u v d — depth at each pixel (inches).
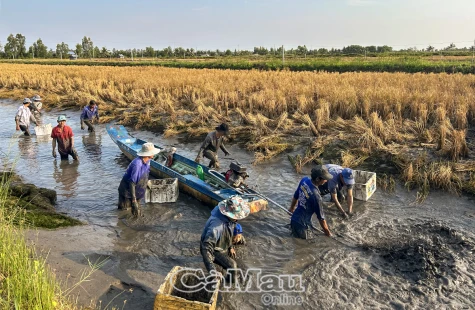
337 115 600.4
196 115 687.1
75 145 569.9
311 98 661.9
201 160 488.7
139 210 314.8
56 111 889.5
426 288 215.9
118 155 512.1
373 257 248.7
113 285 219.8
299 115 598.2
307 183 263.6
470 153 419.8
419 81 822.5
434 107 569.6
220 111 679.1
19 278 180.1
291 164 455.5
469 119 530.6
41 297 171.5
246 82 908.6
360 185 340.5
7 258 194.7
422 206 329.7
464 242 261.4
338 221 301.3
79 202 350.0
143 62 2554.1
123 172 438.6
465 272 229.0
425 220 301.6
